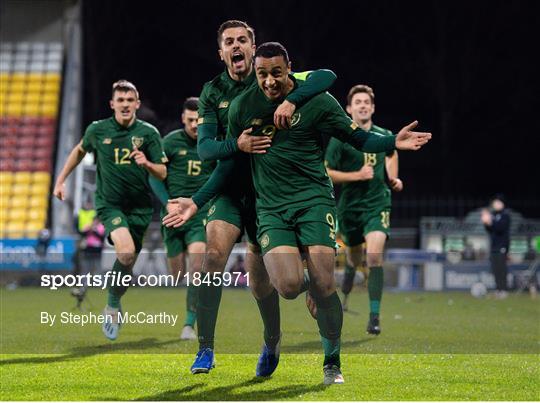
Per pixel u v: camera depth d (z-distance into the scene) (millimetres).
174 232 22969
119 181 21531
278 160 13477
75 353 18281
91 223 46062
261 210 13672
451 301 39500
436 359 17594
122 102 21250
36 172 62625
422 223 52312
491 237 43281
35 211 60656
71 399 12820
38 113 65562
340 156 23359
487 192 71000
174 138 23297
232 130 14078
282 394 13156
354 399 12727
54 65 67438
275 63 13195
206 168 23234
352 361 17219
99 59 69250
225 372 15492
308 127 13422
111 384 14203
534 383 14438
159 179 21047
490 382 14508
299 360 17078
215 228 14375
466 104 72438
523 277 49062
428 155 71250
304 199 13477
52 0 67938
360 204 23359
